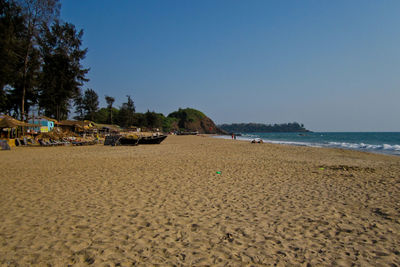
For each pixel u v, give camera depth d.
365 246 3.69
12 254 3.41
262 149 22.39
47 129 38.44
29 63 32.28
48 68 37.38
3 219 4.71
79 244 3.72
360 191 6.96
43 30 31.80
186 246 3.68
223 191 6.91
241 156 16.08
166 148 23.30
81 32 38.84
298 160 14.27
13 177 8.65
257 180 8.41
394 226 4.42
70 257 3.35
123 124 90.94
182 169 10.56
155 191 6.87
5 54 26.00
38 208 5.36
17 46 27.27
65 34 37.41
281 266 3.15
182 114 173.75
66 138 29.28
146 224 4.52
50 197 6.21
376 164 12.82
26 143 25.03
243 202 5.90
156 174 9.39
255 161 13.45
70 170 10.15
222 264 3.18
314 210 5.32
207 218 4.84
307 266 3.15
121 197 6.24
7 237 3.94
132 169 10.49
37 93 44.34
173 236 4.02
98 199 6.06
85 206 5.52
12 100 44.03
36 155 15.83
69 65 38.44
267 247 3.66
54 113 55.56
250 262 3.23
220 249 3.59
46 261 3.23
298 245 3.72
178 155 16.44
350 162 13.63
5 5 26.59
